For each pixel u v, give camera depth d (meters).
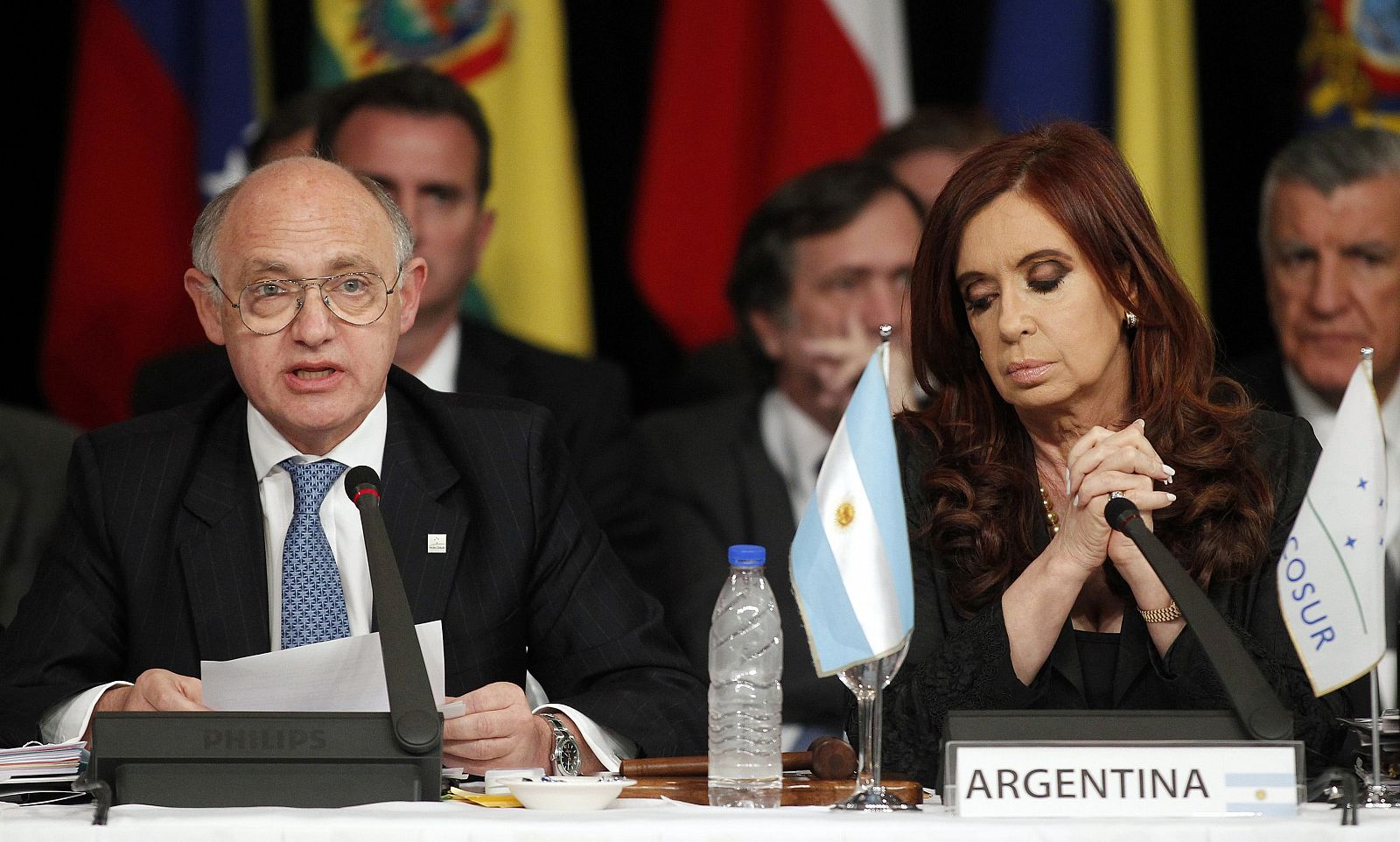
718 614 7.98
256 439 9.98
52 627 9.67
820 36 18.50
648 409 19.19
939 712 8.84
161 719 7.37
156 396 15.20
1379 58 17.98
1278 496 9.59
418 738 7.40
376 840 6.67
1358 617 7.91
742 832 6.63
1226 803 7.15
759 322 16.81
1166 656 8.90
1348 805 6.96
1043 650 8.84
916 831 6.69
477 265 15.83
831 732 14.34
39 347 18.72
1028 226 9.36
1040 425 9.92
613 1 19.27
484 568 9.96
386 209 9.90
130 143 17.91
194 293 9.92
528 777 7.76
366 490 8.39
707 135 18.48
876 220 16.53
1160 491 9.20
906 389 16.16
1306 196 15.93
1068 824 6.85
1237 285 18.67
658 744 9.43
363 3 18.02
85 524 9.90
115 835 6.76
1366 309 15.84
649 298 18.42
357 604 9.76
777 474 16.16
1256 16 18.42
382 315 9.57
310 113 16.27
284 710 7.90
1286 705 8.67
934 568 9.77
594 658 9.98
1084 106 18.34
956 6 19.41
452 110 15.48
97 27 17.98
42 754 8.06
